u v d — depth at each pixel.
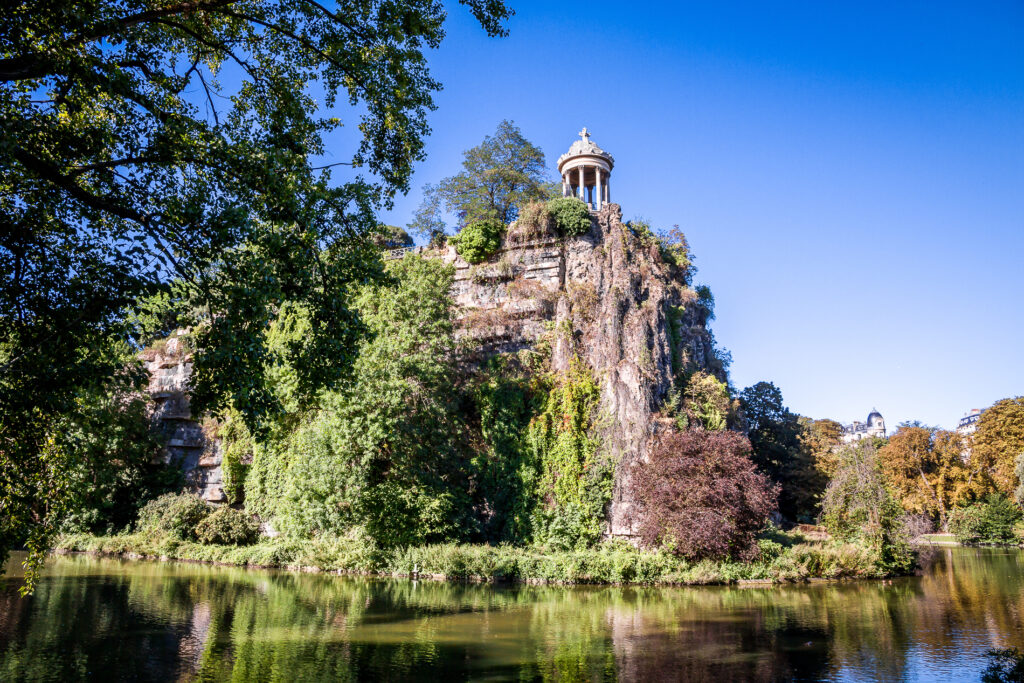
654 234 57.09
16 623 20.86
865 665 16.69
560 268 50.41
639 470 38.97
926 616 23.73
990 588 32.25
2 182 11.59
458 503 39.84
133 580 31.61
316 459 37.38
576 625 21.56
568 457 42.28
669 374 46.56
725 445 37.00
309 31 14.86
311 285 13.50
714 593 30.17
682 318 54.94
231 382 12.23
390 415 37.53
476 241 52.41
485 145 59.50
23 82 11.70
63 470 15.20
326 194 14.23
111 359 12.39
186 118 12.07
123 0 11.91
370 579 34.38
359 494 36.28
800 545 37.97
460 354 48.09
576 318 47.72
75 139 11.44
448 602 26.34
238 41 15.27
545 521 41.31
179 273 12.09
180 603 25.06
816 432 83.00
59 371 11.49
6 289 11.48
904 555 39.09
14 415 12.10
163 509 47.31
